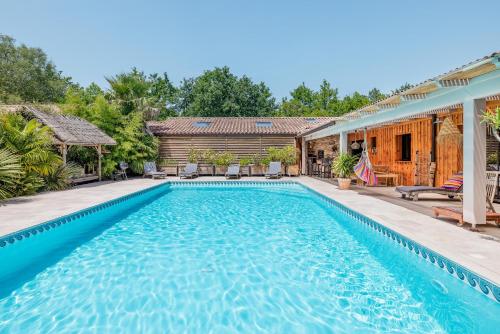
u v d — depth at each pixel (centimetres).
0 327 330
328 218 865
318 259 534
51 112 1454
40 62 4203
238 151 2145
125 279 455
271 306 374
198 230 736
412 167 1257
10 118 1159
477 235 529
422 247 479
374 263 516
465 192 581
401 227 588
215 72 4472
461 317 349
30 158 1050
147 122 2244
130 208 1031
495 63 443
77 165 1580
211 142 2147
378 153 1562
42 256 560
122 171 1838
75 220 762
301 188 1507
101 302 387
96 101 1898
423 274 470
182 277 461
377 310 364
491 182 623
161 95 4791
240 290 417
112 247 607
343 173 1249
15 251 565
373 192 1132
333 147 2091
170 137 2152
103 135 1697
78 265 513
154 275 469
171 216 901
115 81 2097
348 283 437
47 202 908
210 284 436
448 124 922
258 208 1023
